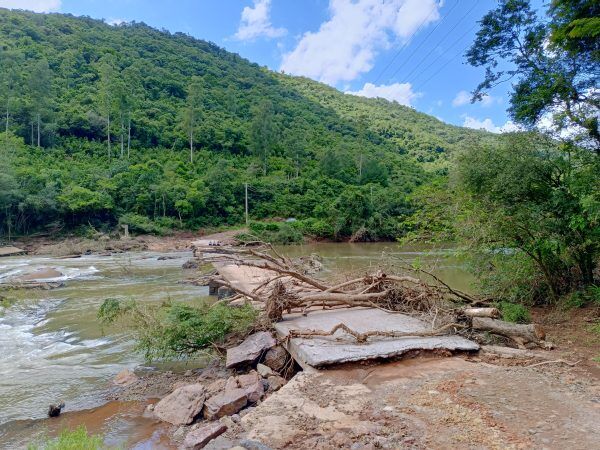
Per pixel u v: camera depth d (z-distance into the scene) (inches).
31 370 291.0
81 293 585.3
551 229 315.3
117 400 235.5
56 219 1557.6
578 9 282.2
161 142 2519.7
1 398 244.1
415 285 327.6
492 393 168.7
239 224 1953.7
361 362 208.1
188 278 722.2
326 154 2532.0
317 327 263.9
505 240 338.3
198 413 199.3
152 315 301.4
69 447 157.2
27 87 2177.7
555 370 200.1
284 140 2952.8
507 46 357.7
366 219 1747.0
